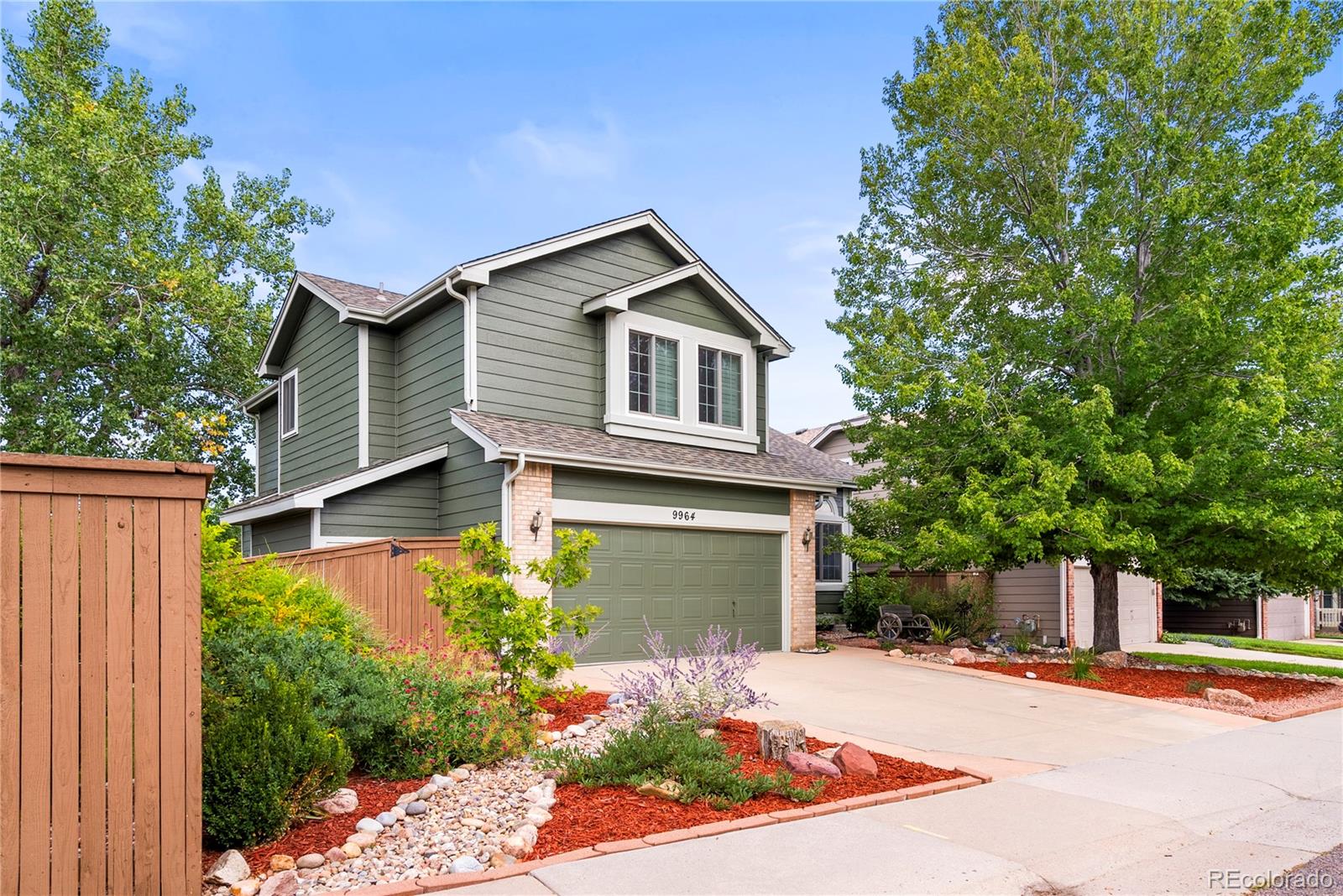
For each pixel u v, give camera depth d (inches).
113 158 855.1
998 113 588.4
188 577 181.0
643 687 338.0
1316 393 503.8
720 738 322.7
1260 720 426.6
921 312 657.0
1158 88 577.0
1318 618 1138.0
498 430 526.9
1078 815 257.3
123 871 170.1
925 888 197.3
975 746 350.3
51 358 879.7
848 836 231.1
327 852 207.6
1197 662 661.9
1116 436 539.5
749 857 212.8
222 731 213.8
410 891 186.9
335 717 260.7
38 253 818.8
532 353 588.1
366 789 256.8
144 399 935.7
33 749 163.3
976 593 767.7
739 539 633.6
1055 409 565.0
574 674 494.3
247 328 981.8
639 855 212.8
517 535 507.8
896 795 269.3
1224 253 530.0
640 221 645.3
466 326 561.3
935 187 655.1
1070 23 606.9
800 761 289.1
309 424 715.4
